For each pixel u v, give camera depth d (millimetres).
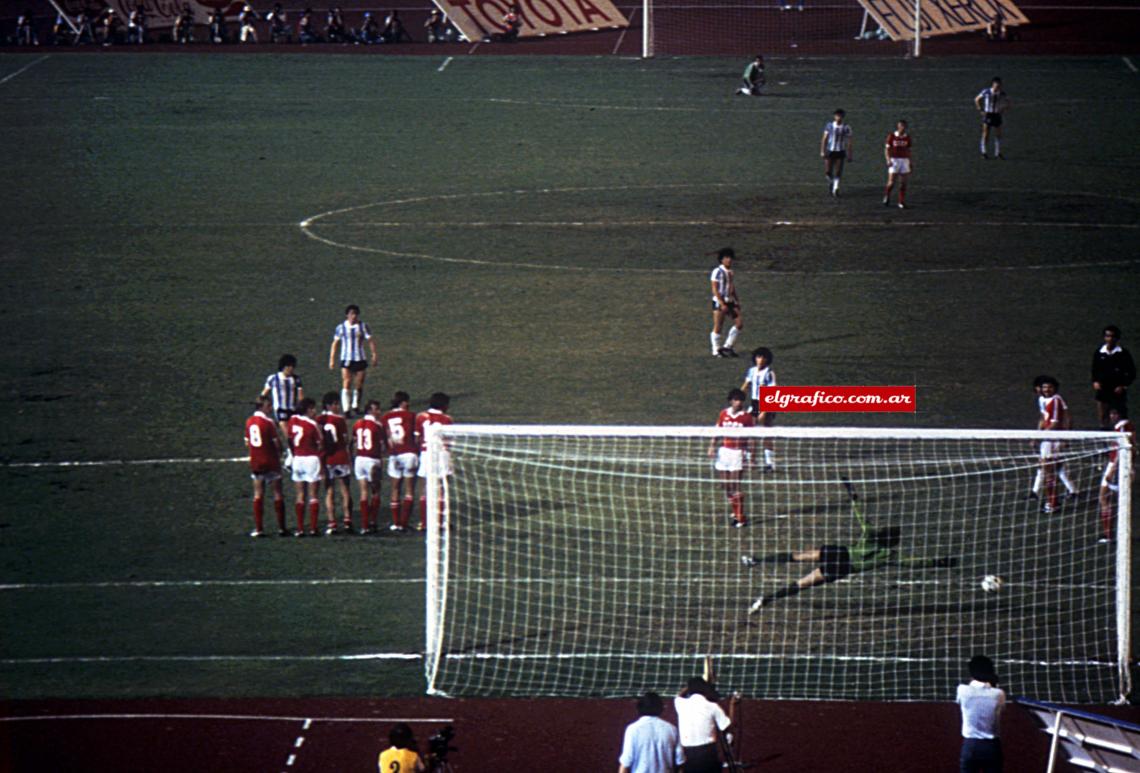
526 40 139500
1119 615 36375
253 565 42344
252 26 142750
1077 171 94812
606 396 56594
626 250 78000
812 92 117312
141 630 38219
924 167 96000
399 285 72312
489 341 63812
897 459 49500
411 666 36438
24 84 121125
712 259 76250
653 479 48031
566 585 40938
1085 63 125875
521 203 87875
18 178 94125
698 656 37062
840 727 33531
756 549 43000
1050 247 78125
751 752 32375
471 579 41281
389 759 28203
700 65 127438
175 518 45844
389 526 45531
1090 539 43562
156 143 103062
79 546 43594
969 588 40750
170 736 32781
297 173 95312
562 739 32906
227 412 55500
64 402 56625
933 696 35094
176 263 76250
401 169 96250
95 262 76438
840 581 41188
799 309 67875
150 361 61469
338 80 122438
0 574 41594
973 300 69125
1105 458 49250
